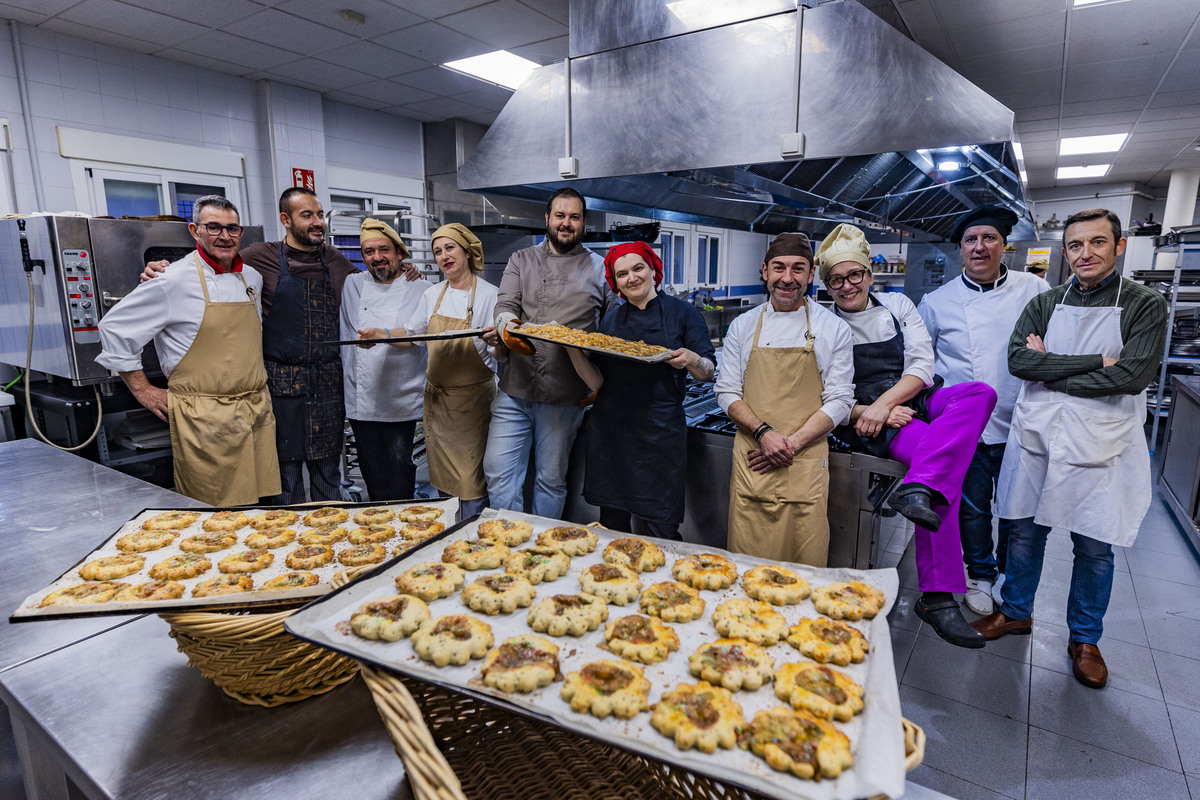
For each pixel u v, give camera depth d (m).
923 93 1.85
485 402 2.61
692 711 0.79
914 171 2.63
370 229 2.57
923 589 1.96
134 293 2.16
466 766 0.85
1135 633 2.51
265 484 2.49
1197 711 2.04
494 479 2.51
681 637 0.99
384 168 5.84
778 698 0.85
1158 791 1.72
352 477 3.82
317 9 3.57
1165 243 5.27
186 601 0.96
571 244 2.29
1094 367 1.96
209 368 2.29
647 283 2.08
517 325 2.08
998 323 2.39
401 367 2.74
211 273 2.28
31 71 3.73
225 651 0.87
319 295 2.68
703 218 3.56
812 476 1.97
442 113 5.78
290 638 0.87
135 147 4.19
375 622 0.91
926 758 1.84
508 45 4.17
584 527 1.31
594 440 2.24
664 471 2.15
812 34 1.99
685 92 2.22
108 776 0.79
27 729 0.91
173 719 0.89
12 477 1.85
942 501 1.87
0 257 2.91
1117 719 2.00
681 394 2.15
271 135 4.87
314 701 0.94
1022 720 2.00
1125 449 1.99
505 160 2.65
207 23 3.72
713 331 7.05
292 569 1.14
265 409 2.46
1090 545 2.10
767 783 0.68
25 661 1.00
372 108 5.61
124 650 1.04
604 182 2.62
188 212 4.56
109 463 2.86
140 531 1.28
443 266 2.48
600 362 2.18
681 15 2.22
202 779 0.79
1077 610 2.20
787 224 4.07
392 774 0.81
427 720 0.86
